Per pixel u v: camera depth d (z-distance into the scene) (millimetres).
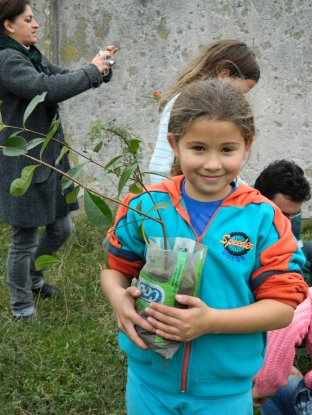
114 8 5352
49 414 2945
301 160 5664
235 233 1885
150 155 5602
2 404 2988
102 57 3791
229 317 1791
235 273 1859
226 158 1794
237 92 1840
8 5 3582
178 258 1733
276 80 5480
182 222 1938
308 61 5445
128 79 5484
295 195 2799
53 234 4102
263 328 1850
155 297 1751
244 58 2986
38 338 3680
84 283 4395
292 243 1900
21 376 3256
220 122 1744
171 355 1783
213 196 1941
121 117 5555
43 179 3734
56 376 3270
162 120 2902
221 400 1964
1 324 3826
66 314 4016
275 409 2768
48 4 5262
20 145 1666
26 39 3705
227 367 1919
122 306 1843
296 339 2434
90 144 5570
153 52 5430
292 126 5582
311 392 2613
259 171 5676
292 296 1855
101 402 3000
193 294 1781
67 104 5520
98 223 1669
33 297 4207
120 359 3279
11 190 1598
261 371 2457
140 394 2033
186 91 1858
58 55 5434
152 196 1992
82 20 5371
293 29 5387
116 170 1789
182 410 1993
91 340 3613
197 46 5414
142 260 2047
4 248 4910
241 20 5371
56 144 3826
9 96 3654
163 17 5363
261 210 1909
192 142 1782
